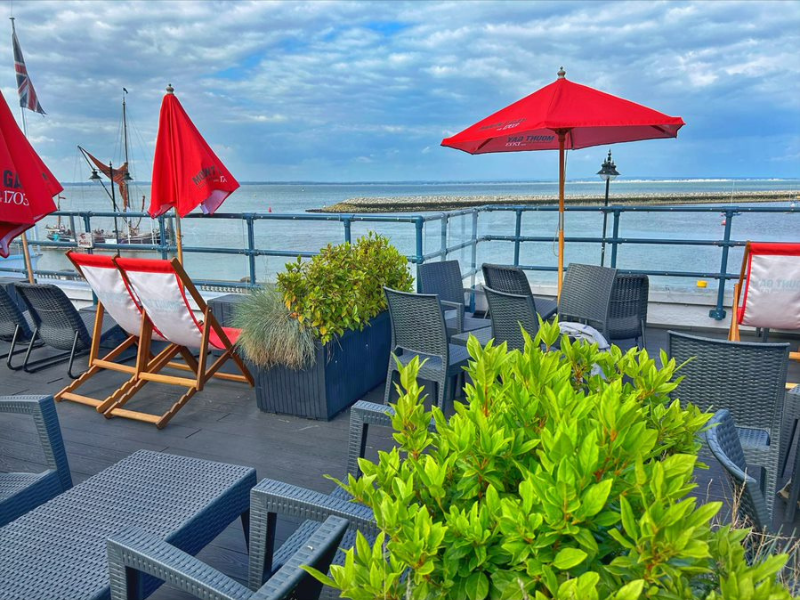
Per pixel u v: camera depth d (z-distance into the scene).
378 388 3.97
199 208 5.32
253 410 3.57
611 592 0.76
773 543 1.08
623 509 0.71
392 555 0.83
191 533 1.67
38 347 4.98
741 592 0.66
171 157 4.88
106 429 3.30
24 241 5.45
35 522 1.67
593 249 16.84
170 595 1.94
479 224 6.53
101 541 1.58
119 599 1.28
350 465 1.93
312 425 3.34
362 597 0.79
